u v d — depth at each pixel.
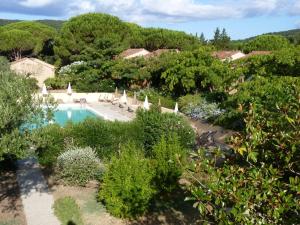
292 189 5.07
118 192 13.12
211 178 5.55
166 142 16.88
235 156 6.13
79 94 44.34
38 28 76.31
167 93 43.34
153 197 14.55
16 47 68.00
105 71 49.12
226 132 24.61
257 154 5.58
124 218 13.30
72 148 17.42
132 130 19.06
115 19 64.88
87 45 59.97
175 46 67.62
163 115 20.17
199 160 5.90
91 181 16.20
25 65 53.62
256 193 5.17
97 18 62.44
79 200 14.66
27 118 11.32
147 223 13.05
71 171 15.64
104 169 16.09
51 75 55.56
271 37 69.88
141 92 44.53
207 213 5.70
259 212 5.26
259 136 5.68
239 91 18.95
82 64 50.47
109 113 37.03
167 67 43.56
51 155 17.86
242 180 5.34
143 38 68.06
